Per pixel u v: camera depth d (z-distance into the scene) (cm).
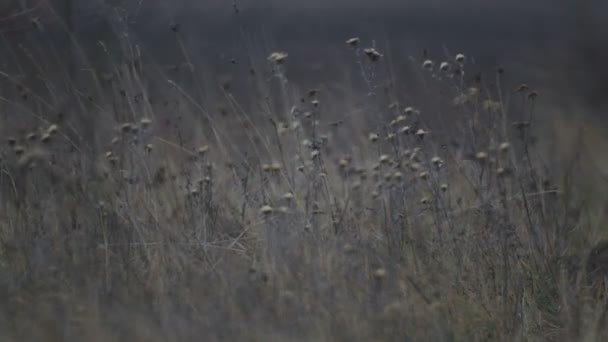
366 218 2322
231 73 3578
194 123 2806
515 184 2409
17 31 2834
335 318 1881
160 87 3012
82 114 2567
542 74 6328
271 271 2038
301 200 2392
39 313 1798
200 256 2188
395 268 2081
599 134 3938
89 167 2352
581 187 2741
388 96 2769
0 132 2455
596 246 2356
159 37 3816
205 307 1903
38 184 2323
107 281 2022
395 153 2328
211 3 4984
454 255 2227
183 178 2525
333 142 2855
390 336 1894
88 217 2227
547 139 3712
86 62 2655
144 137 2398
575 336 2023
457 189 2516
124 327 1778
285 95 2722
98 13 2920
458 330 1998
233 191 2462
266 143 2589
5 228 2253
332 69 4838
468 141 2578
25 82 2764
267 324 1870
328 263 2034
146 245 2155
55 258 2052
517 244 2300
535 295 2241
